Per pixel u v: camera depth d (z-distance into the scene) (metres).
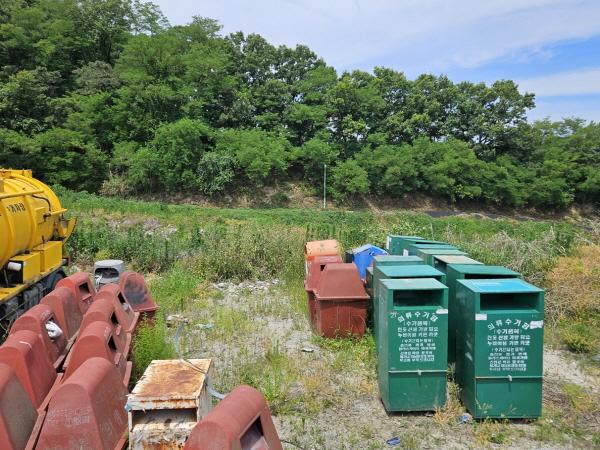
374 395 6.00
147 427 3.87
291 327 8.59
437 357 5.43
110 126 45.16
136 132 44.94
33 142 36.16
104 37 52.19
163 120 46.25
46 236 8.66
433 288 5.45
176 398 3.92
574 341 7.64
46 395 4.46
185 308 9.48
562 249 11.63
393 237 10.79
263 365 6.82
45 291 8.43
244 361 6.95
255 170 44.38
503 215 53.09
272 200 46.59
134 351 6.09
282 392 5.94
